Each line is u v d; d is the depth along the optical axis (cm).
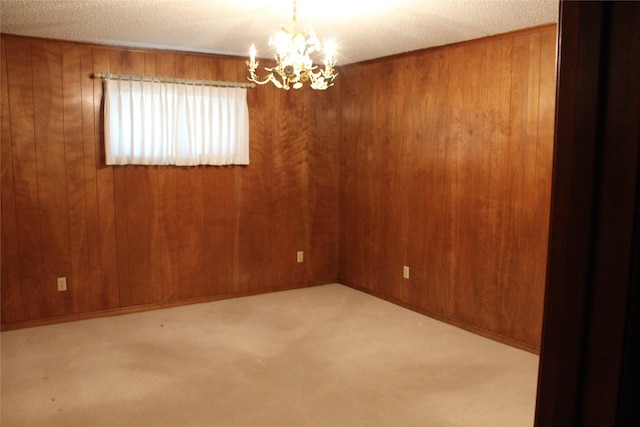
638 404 50
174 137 457
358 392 308
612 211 50
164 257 470
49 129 412
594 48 50
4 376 328
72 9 313
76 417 278
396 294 489
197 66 465
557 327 56
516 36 363
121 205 446
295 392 308
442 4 295
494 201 388
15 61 396
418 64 444
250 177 505
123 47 431
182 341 391
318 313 461
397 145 474
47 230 420
